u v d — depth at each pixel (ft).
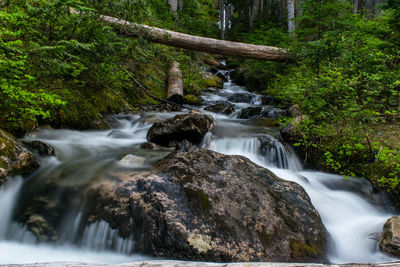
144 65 32.65
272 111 27.27
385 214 13.98
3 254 8.69
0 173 10.11
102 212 9.82
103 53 18.48
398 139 16.49
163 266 4.95
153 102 29.27
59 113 18.04
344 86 16.94
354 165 16.70
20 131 14.97
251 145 18.88
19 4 15.07
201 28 53.42
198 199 10.17
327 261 9.77
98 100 22.41
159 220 9.16
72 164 12.90
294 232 10.18
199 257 8.55
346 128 17.52
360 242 11.27
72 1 14.82
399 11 23.50
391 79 17.99
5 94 12.85
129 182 10.80
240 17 85.71
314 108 18.38
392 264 4.63
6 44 11.71
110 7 19.19
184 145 16.56
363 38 23.70
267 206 10.89
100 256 9.15
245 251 8.99
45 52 14.57
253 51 33.78
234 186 11.39
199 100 34.09
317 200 13.76
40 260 8.50
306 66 27.63
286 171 16.90
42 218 9.98
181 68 36.81
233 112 30.58
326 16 30.25
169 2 49.83
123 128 21.90
